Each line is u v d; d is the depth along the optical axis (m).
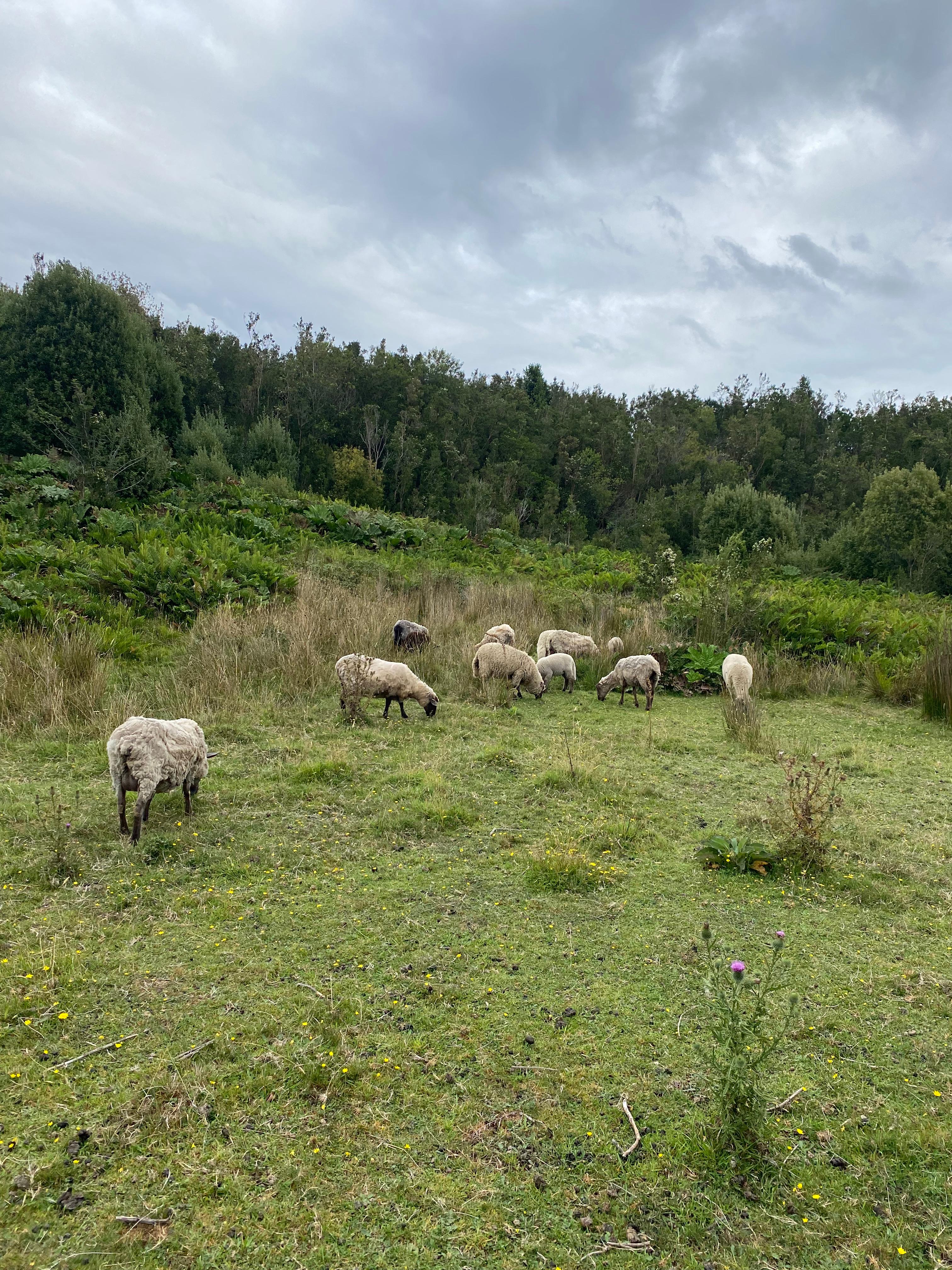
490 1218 2.60
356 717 8.82
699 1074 3.33
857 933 4.61
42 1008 3.52
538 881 5.09
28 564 12.17
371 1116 3.01
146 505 18.27
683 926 4.63
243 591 12.77
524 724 9.51
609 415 87.56
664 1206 2.68
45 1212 2.50
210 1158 2.76
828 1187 2.77
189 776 5.81
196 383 50.62
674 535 55.84
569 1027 3.62
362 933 4.39
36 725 7.69
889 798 7.19
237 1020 3.53
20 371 23.44
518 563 21.88
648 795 7.05
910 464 78.31
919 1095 3.24
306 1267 2.39
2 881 4.71
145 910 4.50
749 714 9.63
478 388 78.69
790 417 86.25
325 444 56.12
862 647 14.05
